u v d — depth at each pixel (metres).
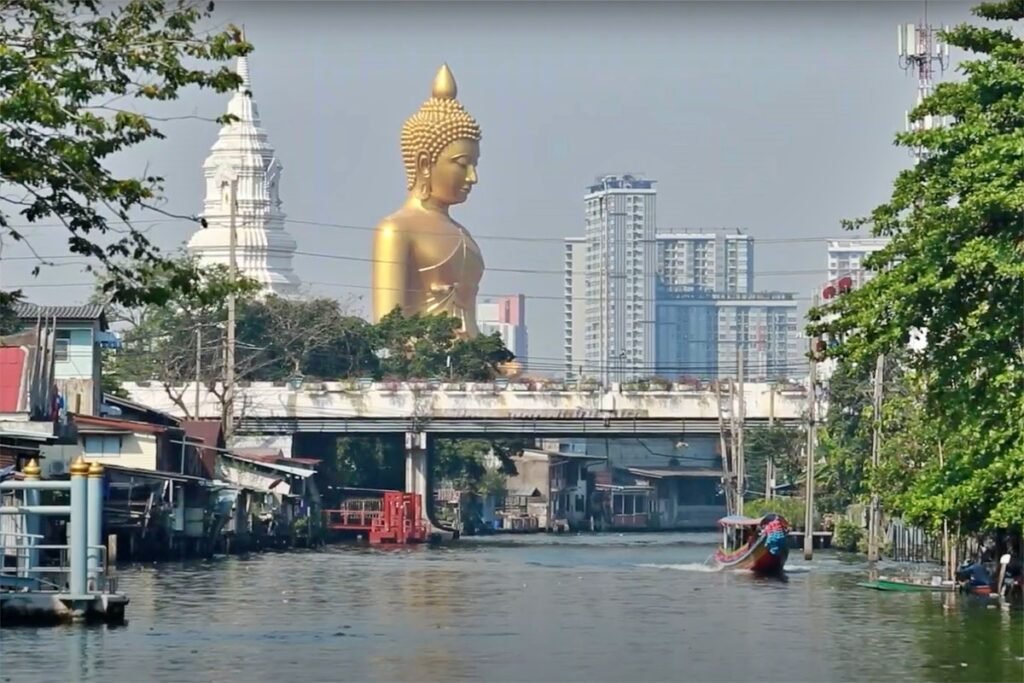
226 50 49.25
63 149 47.78
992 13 74.75
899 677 59.84
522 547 171.38
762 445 176.88
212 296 51.81
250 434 176.38
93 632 68.94
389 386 177.12
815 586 106.62
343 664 62.34
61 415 110.19
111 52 48.56
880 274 76.25
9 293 53.50
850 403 154.75
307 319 198.00
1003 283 72.81
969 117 72.88
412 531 177.88
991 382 73.31
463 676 59.75
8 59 47.25
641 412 175.00
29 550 77.00
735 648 69.06
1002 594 91.12
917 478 88.50
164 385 169.62
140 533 121.69
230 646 67.12
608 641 71.69
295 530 162.62
